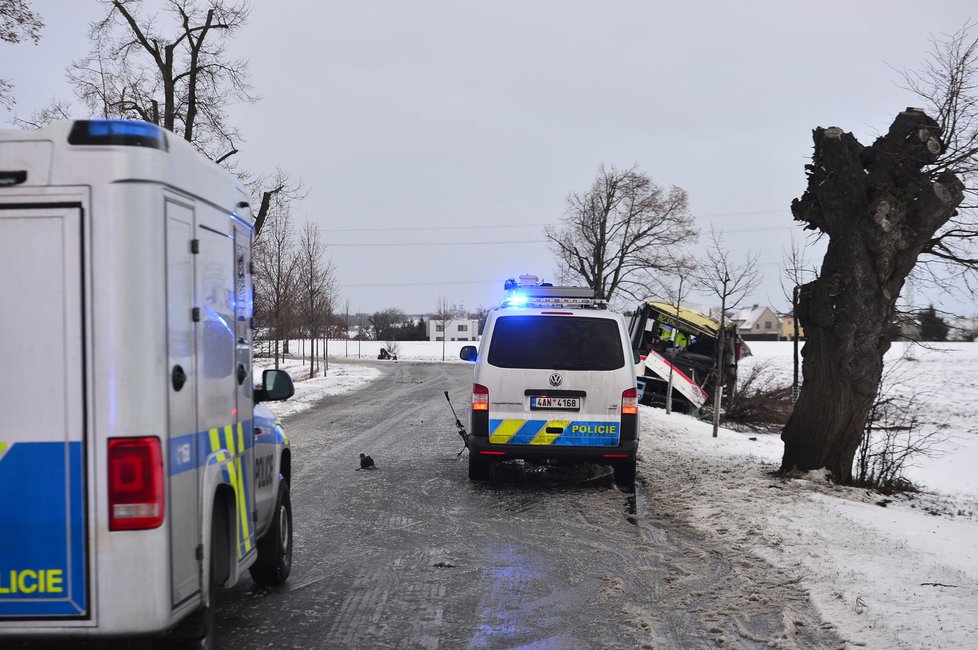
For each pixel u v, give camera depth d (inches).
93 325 139.5
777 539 295.0
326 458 509.0
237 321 189.6
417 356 3011.8
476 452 398.0
